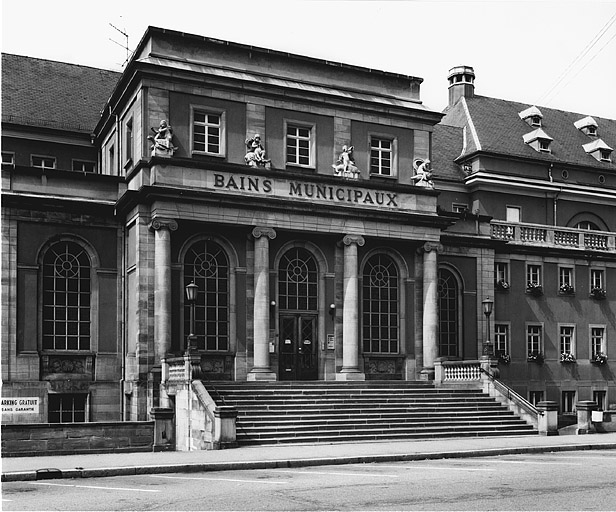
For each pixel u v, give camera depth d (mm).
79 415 30750
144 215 30172
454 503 13109
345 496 14008
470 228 39125
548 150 47406
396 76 35875
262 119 32844
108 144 36625
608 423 29859
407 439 26547
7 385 29438
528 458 21453
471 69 51156
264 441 24609
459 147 47031
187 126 31453
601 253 43156
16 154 37438
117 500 13742
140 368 29422
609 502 13117
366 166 34688
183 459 20078
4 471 17281
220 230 31469
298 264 33156
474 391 31688
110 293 31672
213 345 31188
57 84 40906
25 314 30125
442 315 37812
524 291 40969
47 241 30812
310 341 33031
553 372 41250
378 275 34719
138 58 33000
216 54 32562
